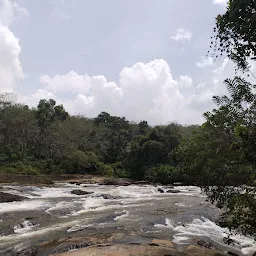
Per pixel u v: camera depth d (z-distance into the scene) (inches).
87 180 1417.3
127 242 377.4
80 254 311.6
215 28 274.1
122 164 1831.9
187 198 867.4
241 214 258.1
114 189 1106.1
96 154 2000.5
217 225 520.7
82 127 2117.4
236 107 260.5
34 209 609.3
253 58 258.5
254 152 230.8
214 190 295.3
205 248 378.3
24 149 1694.1
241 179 269.7
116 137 2090.3
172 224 520.4
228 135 267.0
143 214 597.9
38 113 1820.9
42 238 413.4
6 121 1672.0
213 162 276.2
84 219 539.2
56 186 1117.1
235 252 397.4
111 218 553.6
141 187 1209.4
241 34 254.5
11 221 498.3
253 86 258.1
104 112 2731.3
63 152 1731.1
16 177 1232.2
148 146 1651.1
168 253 325.1
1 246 381.7
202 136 289.4
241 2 246.8
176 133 1800.0
